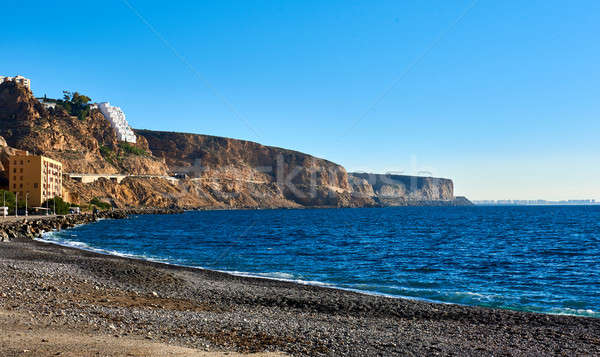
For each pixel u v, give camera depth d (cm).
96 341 1325
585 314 2498
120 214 18150
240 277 3484
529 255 5606
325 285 3312
